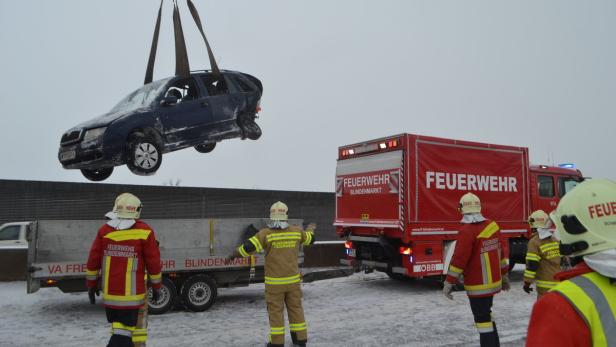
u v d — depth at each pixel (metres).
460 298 9.65
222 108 10.03
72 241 8.20
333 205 20.89
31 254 7.79
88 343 6.44
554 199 12.32
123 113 8.62
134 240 4.74
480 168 10.73
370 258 10.91
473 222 5.12
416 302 9.23
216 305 9.09
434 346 6.14
